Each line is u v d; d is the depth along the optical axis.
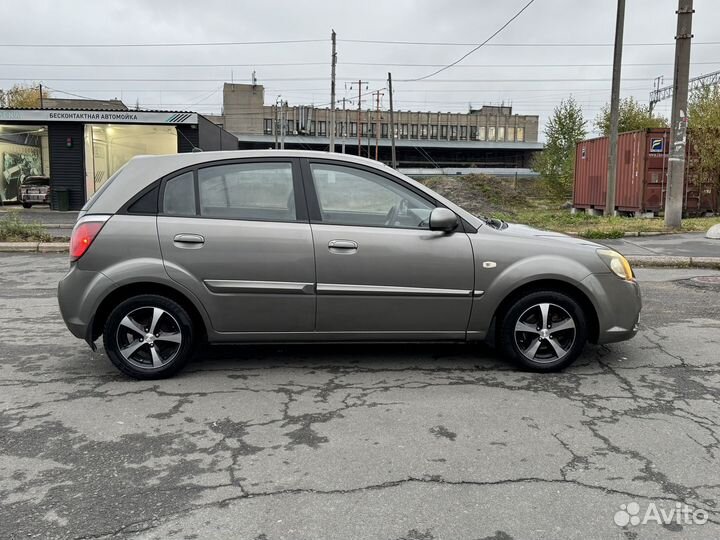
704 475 3.15
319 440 3.56
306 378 4.65
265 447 3.47
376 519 2.73
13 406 4.09
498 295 4.66
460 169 87.12
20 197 26.31
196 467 3.23
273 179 4.66
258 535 2.61
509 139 104.81
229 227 4.54
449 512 2.79
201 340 5.41
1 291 8.15
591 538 2.60
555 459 3.32
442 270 4.61
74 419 3.87
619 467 3.23
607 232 13.30
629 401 4.18
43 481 3.08
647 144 18.91
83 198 24.47
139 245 4.47
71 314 4.50
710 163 18.33
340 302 4.59
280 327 4.62
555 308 4.74
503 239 4.72
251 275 4.53
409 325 4.67
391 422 3.82
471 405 4.10
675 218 14.20
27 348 5.48
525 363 4.76
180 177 4.64
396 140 94.50
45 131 26.00
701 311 6.92
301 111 96.94
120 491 2.98
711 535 2.62
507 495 2.94
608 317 4.72
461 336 4.73
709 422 3.83
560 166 40.88
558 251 4.72
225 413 3.97
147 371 4.59
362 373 4.77
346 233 4.58
